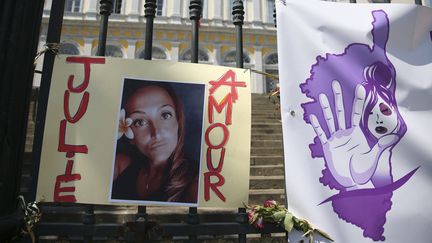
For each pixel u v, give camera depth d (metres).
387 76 1.86
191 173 1.75
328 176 1.71
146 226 1.67
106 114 1.77
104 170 1.71
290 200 1.69
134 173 1.72
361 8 1.93
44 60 1.79
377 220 1.66
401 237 1.65
